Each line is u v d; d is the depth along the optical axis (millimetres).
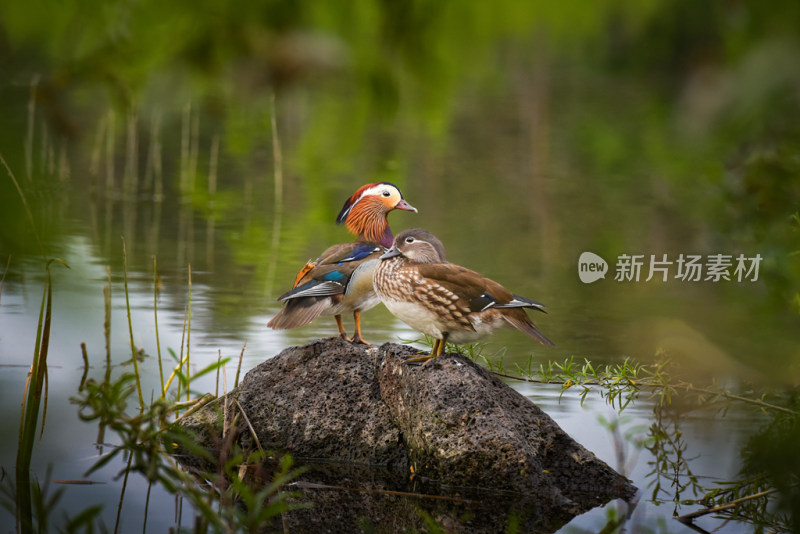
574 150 29453
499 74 33812
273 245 18422
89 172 24109
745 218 12703
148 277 15406
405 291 8867
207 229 19609
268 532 7203
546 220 21125
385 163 26969
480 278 8750
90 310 13211
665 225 19688
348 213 12211
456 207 22469
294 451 9219
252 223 20359
